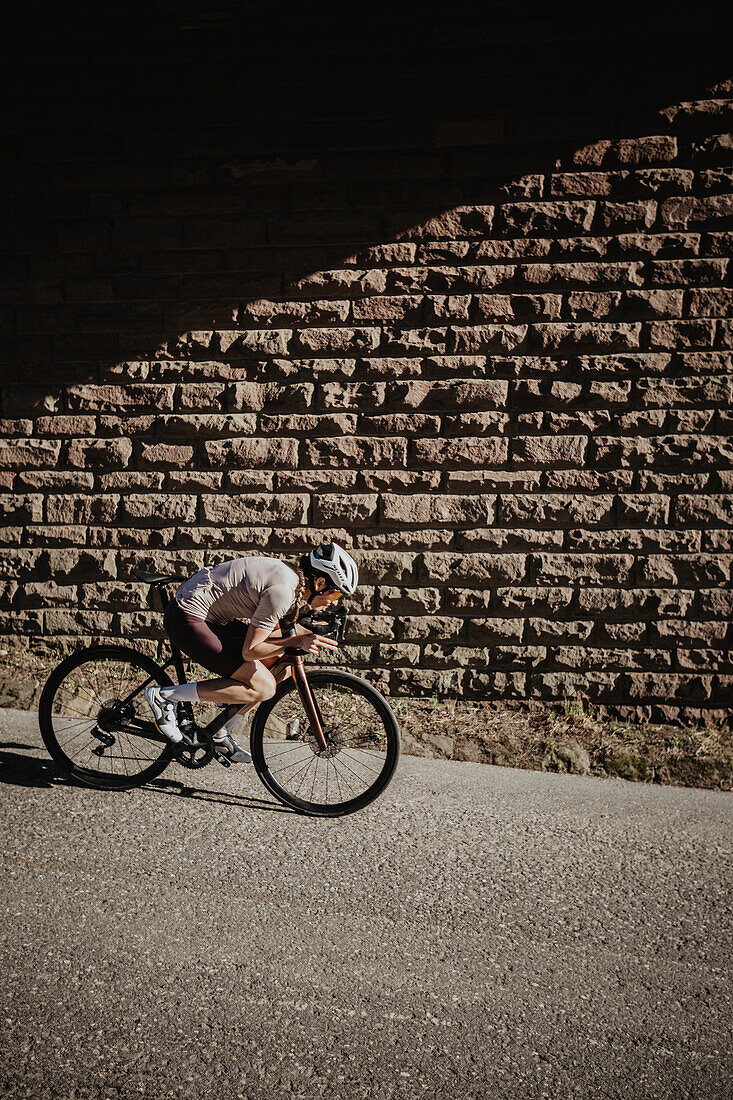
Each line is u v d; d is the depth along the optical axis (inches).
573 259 194.9
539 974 109.0
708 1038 98.8
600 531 196.9
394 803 157.3
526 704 200.8
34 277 211.3
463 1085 89.8
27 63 206.5
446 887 128.8
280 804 154.0
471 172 196.1
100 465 212.4
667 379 193.3
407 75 195.8
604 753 182.7
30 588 215.2
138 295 208.5
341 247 201.6
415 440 201.5
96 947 109.4
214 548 209.0
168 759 153.2
